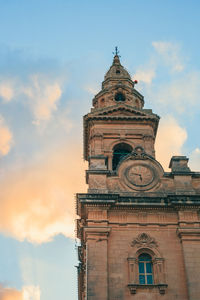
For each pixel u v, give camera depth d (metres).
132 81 51.66
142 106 49.81
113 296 32.31
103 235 34.59
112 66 53.69
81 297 42.12
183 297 32.34
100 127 44.44
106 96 48.66
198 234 34.69
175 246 34.72
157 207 36.19
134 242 34.78
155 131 46.84
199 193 37.59
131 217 35.94
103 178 37.81
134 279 33.00
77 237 40.31
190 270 33.12
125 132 44.25
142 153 39.69
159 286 32.62
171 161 39.69
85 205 35.72
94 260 33.41
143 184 38.09
